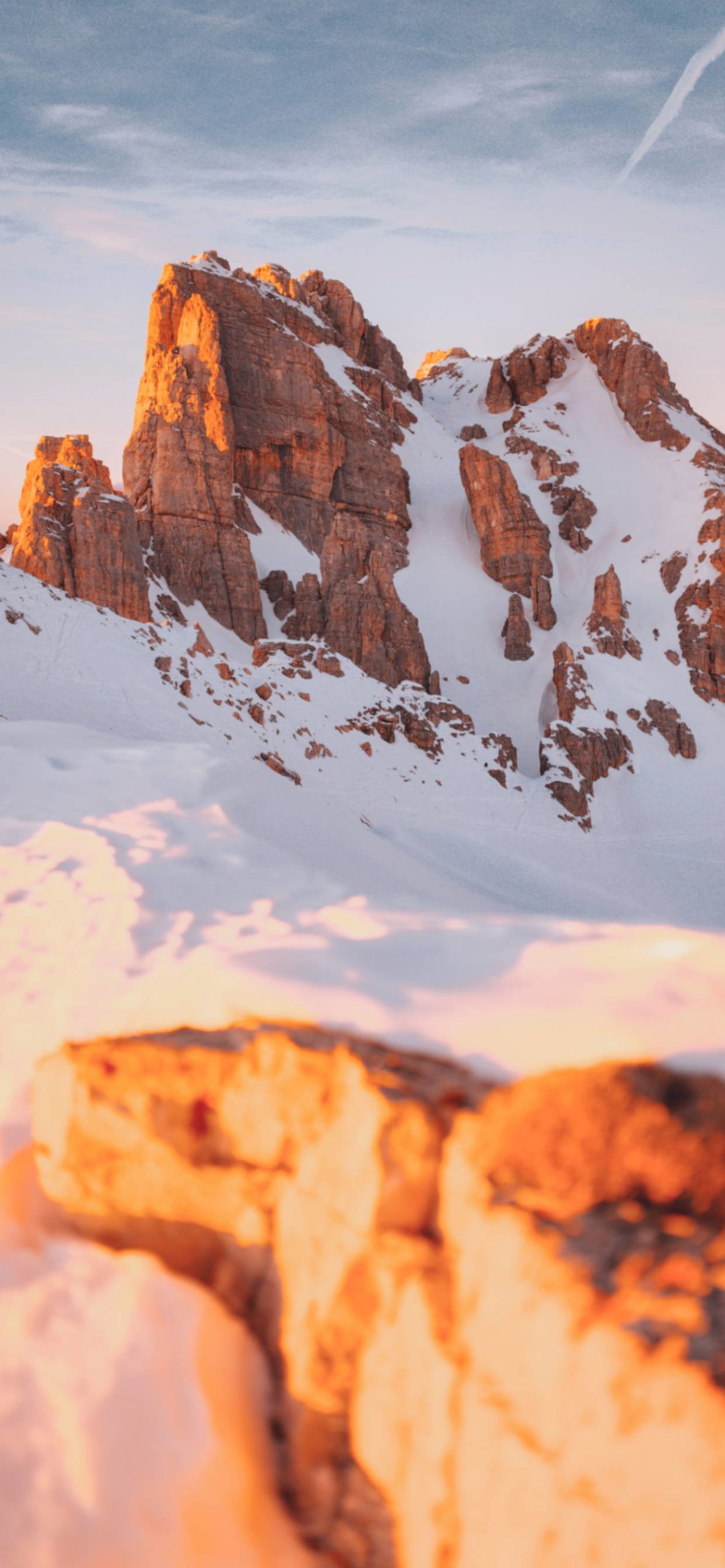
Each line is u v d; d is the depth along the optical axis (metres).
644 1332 2.21
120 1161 3.45
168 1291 3.19
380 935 3.92
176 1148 3.32
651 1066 2.67
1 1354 2.97
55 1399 2.83
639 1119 2.60
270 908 4.71
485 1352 2.48
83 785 8.57
